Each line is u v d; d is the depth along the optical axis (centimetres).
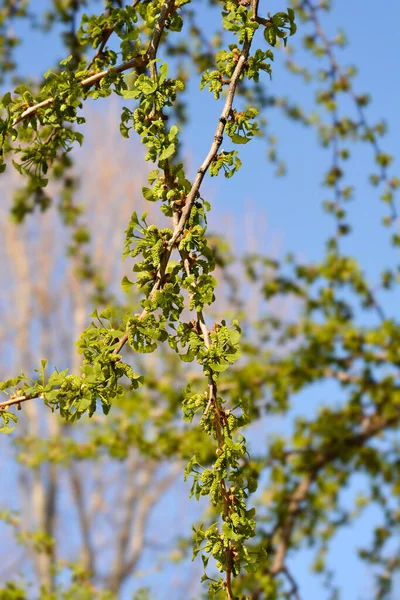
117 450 604
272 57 231
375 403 619
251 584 542
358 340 604
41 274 1623
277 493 589
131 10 229
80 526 1502
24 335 1609
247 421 209
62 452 626
